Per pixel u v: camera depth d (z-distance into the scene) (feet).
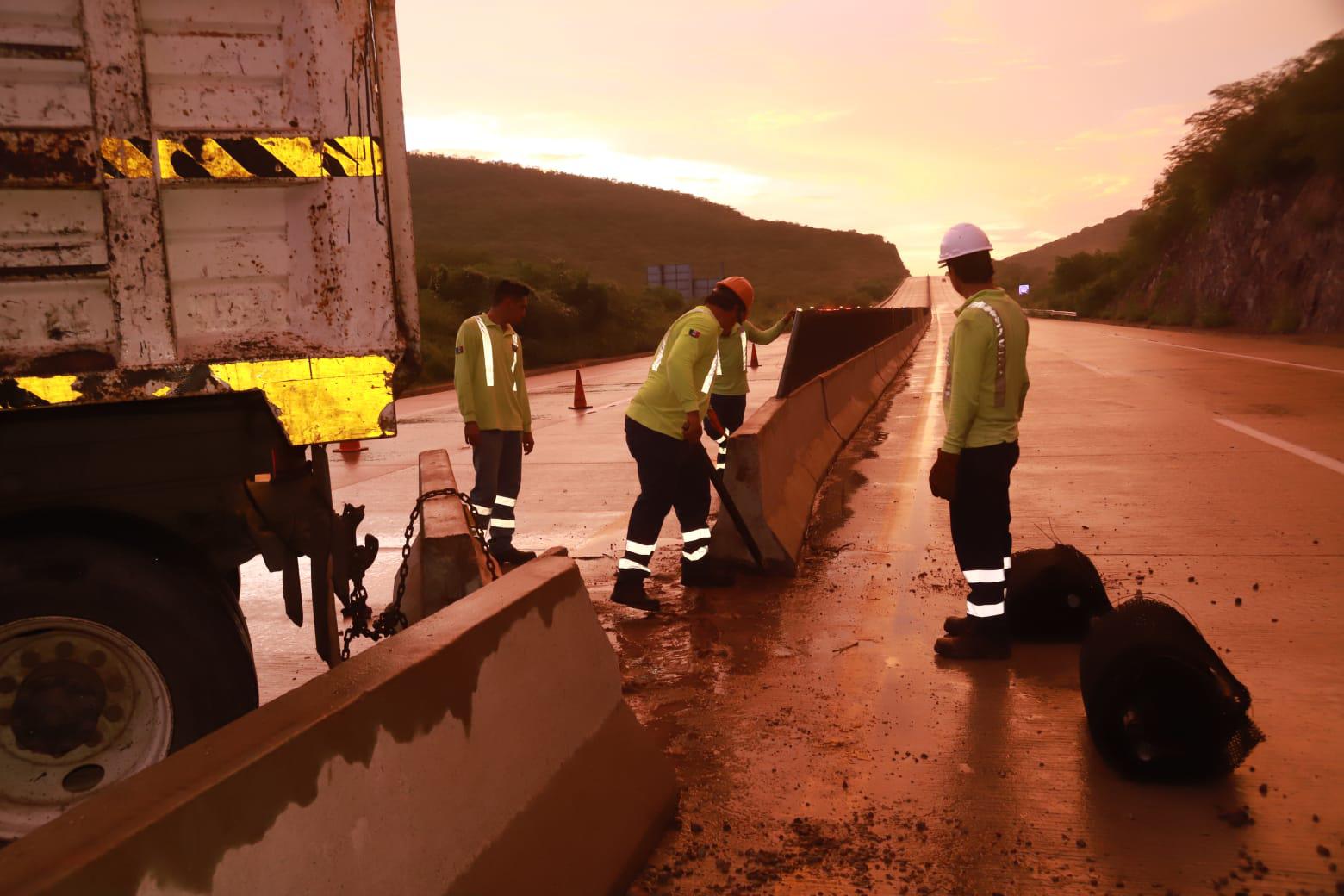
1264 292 124.26
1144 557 20.74
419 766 6.98
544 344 138.21
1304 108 115.96
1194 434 37.35
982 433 15.05
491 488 21.94
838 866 9.61
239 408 9.88
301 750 5.90
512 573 9.49
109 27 8.80
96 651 9.30
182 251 9.30
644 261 555.69
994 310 14.90
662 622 17.79
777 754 12.20
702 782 11.47
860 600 18.74
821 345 38.22
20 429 9.29
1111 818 10.37
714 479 19.84
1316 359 70.44
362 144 9.62
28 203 8.80
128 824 4.85
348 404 9.80
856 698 13.92
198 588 9.57
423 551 12.88
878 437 42.91
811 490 27.17
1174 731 10.99
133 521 9.71
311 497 10.77
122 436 9.58
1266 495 26.12
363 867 6.27
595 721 9.81
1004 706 13.39
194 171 9.16
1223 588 18.26
